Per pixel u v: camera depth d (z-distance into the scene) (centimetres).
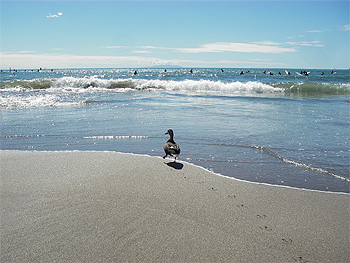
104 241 381
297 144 870
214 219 445
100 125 1106
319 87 2450
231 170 666
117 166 652
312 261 358
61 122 1157
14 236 388
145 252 363
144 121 1176
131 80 2708
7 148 819
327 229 430
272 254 369
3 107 1494
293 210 484
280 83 2625
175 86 2588
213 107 1535
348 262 358
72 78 2688
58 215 440
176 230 411
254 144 868
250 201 510
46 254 354
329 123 1152
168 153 707
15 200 486
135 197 505
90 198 496
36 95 1981
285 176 636
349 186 590
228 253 367
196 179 599
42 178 577
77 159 699
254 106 1584
